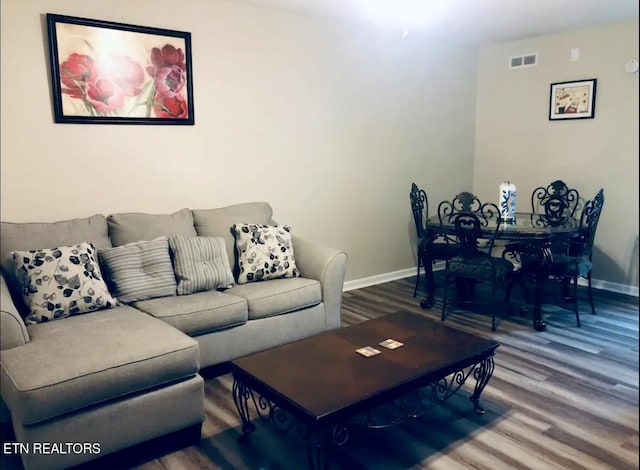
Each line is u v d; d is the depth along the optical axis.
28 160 3.16
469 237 3.92
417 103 5.29
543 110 5.29
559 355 3.39
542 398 2.81
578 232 3.93
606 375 3.09
